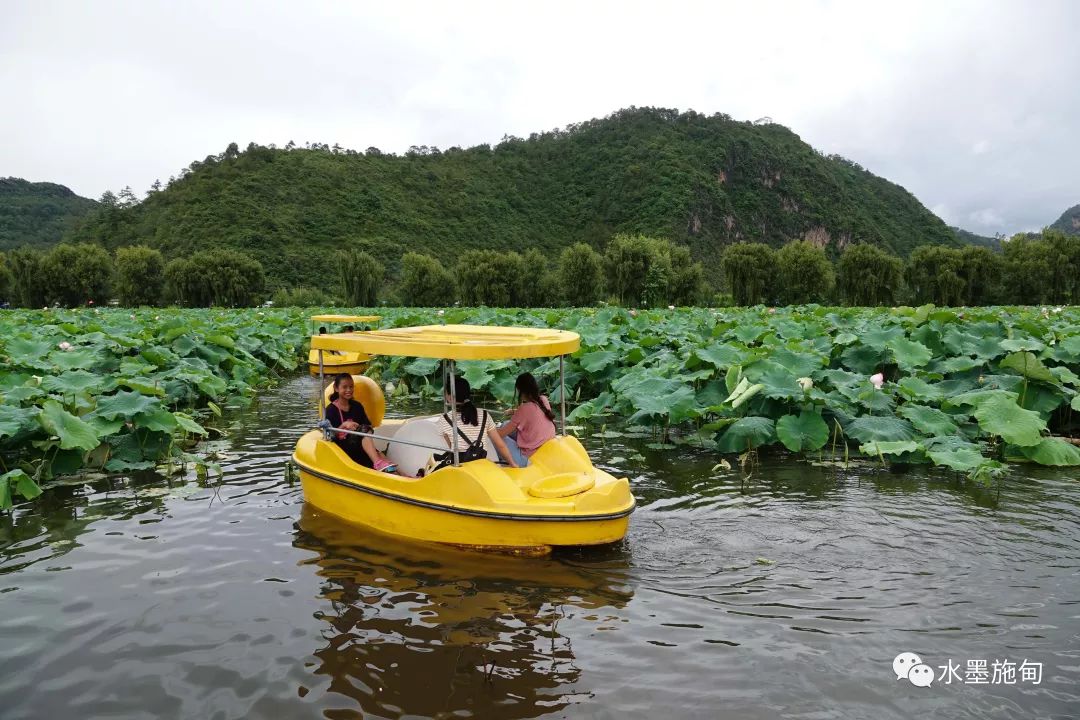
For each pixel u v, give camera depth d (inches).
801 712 136.3
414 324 786.2
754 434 316.8
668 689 144.0
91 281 2329.0
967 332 474.6
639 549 217.8
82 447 284.4
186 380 437.4
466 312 865.5
